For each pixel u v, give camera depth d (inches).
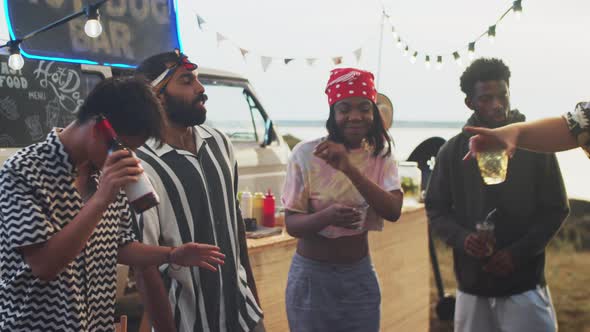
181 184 84.0
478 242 103.4
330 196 101.3
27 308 61.6
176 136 87.0
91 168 66.6
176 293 84.6
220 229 87.5
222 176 89.4
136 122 62.9
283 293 124.6
